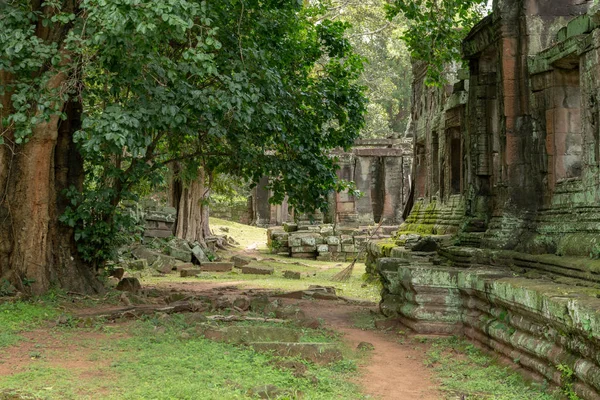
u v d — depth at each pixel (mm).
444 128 20047
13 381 7141
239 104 11375
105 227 14375
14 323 10305
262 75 12789
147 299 14727
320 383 7406
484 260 11508
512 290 8203
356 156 35562
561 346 7043
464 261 11742
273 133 14438
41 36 12641
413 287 10570
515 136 11977
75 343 9227
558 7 12039
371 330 11711
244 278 22875
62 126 14266
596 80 9391
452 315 10461
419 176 24203
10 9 11281
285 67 15664
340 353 8672
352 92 16297
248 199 52938
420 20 17453
